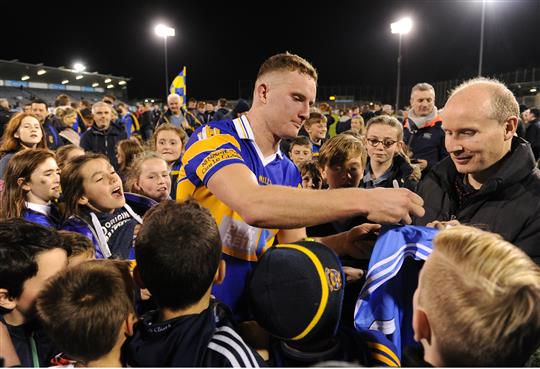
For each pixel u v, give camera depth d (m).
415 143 4.32
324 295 0.93
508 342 0.70
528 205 1.31
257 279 0.98
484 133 1.28
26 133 3.64
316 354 0.96
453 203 1.52
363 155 2.17
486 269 0.72
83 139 5.64
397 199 1.06
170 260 0.93
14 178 2.26
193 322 0.95
